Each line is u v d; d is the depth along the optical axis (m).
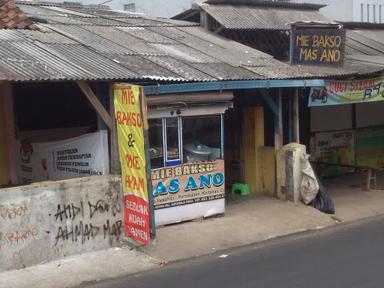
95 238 8.34
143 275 7.44
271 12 14.37
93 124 10.45
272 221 10.17
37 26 10.70
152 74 9.08
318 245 8.77
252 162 12.29
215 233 9.34
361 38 16.14
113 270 7.63
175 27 13.41
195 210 10.00
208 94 9.85
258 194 12.20
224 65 10.76
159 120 9.52
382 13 23.77
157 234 9.15
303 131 14.57
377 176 15.38
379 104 16.36
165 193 9.62
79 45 9.99
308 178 11.17
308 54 12.22
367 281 6.64
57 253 7.93
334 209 11.10
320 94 11.41
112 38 11.16
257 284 6.73
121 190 8.60
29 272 7.46
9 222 7.46
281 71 11.05
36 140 10.80
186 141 9.96
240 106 12.59
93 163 9.01
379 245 8.56
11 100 10.70
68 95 10.60
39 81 7.63
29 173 10.48
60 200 7.94
